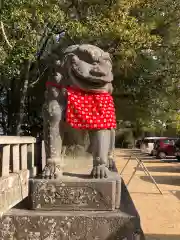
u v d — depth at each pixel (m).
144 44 14.23
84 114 3.51
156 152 30.72
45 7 10.99
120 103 19.61
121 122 23.91
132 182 15.03
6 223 3.19
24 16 9.41
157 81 18.53
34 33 10.13
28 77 16.34
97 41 13.96
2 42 9.69
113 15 13.17
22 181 8.01
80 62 3.53
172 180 15.89
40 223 3.17
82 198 3.31
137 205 10.17
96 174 3.46
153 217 8.67
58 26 12.99
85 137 3.80
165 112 20.42
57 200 3.32
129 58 15.39
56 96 3.58
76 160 4.07
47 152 3.55
